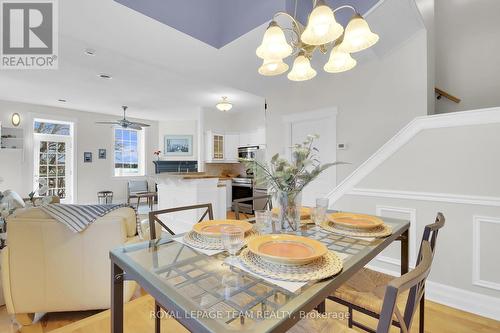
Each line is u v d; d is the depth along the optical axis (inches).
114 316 46.2
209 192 163.3
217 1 105.8
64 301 76.4
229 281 35.7
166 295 32.9
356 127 134.6
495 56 117.9
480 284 74.8
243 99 223.5
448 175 80.3
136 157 307.6
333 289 35.2
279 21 88.4
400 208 89.8
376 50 116.9
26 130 230.7
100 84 180.2
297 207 60.7
